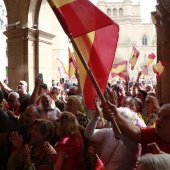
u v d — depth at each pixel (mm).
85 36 3100
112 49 3059
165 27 8516
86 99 3156
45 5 11766
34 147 3656
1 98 4809
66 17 2904
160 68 8672
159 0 8492
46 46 11773
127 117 3363
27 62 11102
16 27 11367
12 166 3666
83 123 4797
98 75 3076
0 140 4297
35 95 5719
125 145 3148
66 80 18156
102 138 3449
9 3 11523
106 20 2879
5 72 26859
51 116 5547
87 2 2906
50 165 3490
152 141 2838
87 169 4293
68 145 3588
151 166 1535
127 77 11031
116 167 3312
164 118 2734
